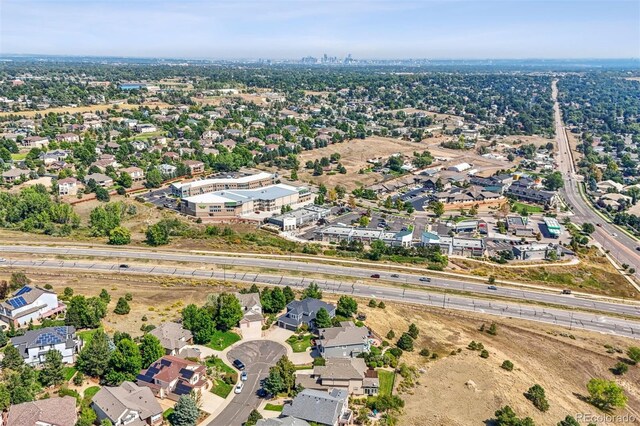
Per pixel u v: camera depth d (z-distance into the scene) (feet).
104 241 597.93
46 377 310.45
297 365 355.56
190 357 351.87
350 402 317.22
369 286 498.69
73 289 460.14
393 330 412.98
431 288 500.74
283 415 293.23
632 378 370.53
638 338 426.51
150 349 337.52
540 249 594.65
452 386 339.77
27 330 370.12
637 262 609.42
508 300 484.74
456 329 423.64
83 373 327.26
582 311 472.03
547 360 386.73
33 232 621.72
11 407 277.64
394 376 346.13
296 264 548.31
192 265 533.14
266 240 621.72
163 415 297.53
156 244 587.68
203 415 300.61
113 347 341.41
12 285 446.60
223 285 485.15
